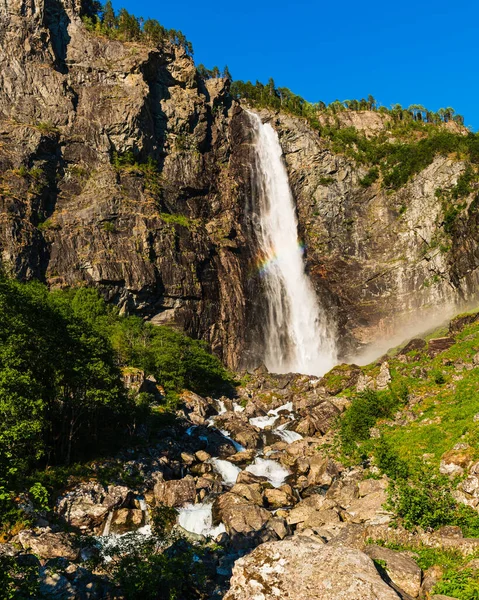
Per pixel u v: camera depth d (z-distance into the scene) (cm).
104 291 8450
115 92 10112
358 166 11794
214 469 4153
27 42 9650
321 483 3681
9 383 2903
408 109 15438
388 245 11025
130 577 1873
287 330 10481
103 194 9162
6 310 3281
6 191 8200
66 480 3269
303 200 11706
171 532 2841
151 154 10388
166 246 9394
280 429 5172
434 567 1775
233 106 11938
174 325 9106
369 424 4112
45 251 8225
